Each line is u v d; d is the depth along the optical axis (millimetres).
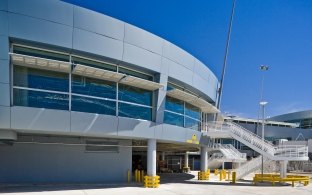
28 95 17906
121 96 21297
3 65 16453
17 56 16516
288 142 62750
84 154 23453
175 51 23891
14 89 17562
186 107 27203
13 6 16688
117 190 19984
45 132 19016
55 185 21125
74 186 21016
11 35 16656
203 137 28312
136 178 25078
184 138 25297
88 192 18734
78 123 18875
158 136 22625
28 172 21766
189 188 22484
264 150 27141
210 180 29953
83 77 19766
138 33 21141
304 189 23984
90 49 19031
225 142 63188
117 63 20906
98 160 23859
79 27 18609
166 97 24609
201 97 29844
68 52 18984
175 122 25391
